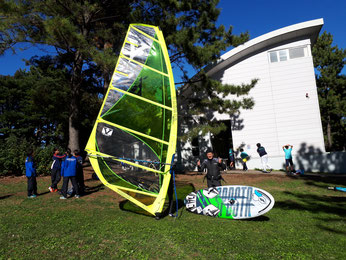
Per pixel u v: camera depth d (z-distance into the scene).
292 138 14.83
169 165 5.52
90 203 6.65
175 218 5.36
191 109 13.65
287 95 15.09
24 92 27.84
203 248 3.74
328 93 27.09
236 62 15.93
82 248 3.73
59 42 10.15
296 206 6.53
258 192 5.71
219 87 12.27
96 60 9.62
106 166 5.67
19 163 11.41
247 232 4.48
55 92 13.32
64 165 7.18
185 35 11.30
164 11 11.82
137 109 5.86
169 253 3.61
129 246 3.82
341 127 30.44
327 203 6.84
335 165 13.23
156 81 5.98
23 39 10.30
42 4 10.23
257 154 15.17
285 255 3.50
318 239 4.15
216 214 5.52
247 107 12.68
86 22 12.31
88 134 22.39
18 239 4.04
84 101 17.22
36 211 5.77
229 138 20.91
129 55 6.14
